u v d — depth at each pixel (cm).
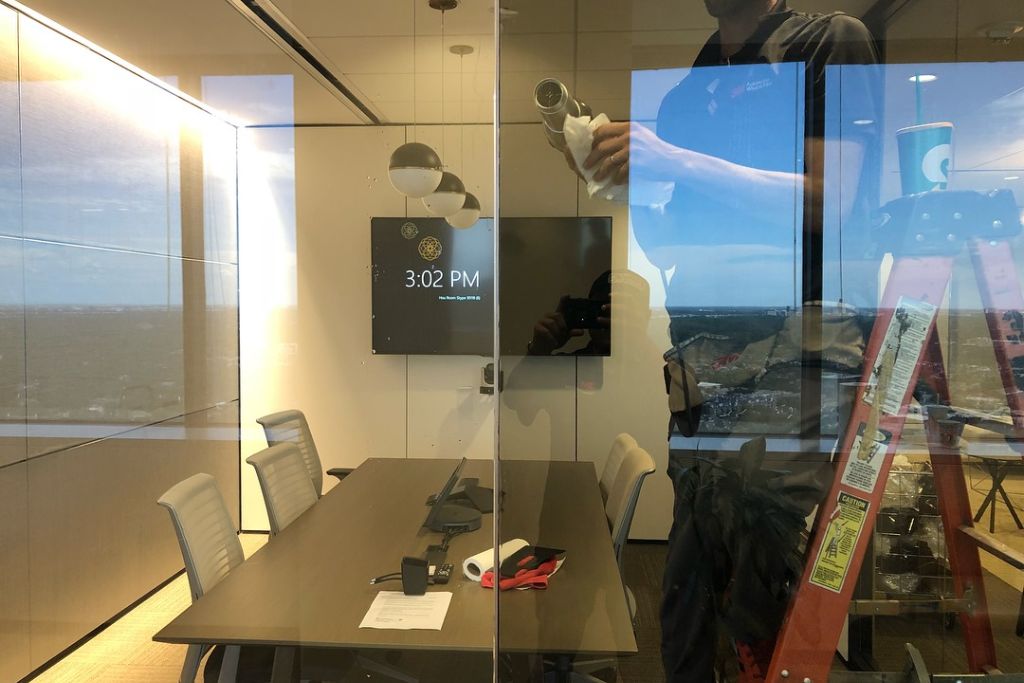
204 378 388
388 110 430
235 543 204
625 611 110
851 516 104
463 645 149
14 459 251
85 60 292
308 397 447
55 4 261
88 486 287
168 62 337
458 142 441
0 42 250
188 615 167
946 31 102
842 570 104
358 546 207
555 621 111
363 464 329
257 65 351
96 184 299
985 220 102
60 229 277
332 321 446
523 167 109
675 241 108
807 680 104
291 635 156
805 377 105
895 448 103
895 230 104
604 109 108
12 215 253
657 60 107
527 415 110
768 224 106
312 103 414
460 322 447
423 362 448
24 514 254
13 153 254
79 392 285
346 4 289
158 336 344
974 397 102
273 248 439
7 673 244
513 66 108
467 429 448
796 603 105
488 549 205
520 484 110
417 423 448
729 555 106
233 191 427
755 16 105
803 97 105
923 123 103
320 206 443
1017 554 100
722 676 107
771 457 106
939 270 103
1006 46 102
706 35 106
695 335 107
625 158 108
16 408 253
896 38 103
